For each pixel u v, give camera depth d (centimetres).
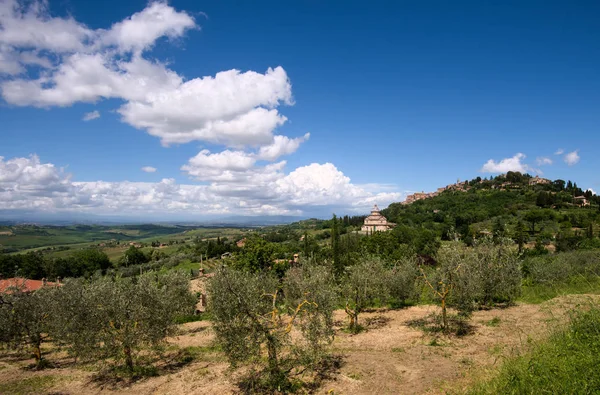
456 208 13925
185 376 1284
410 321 1875
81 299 1305
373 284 1884
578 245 5531
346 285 1794
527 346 1163
